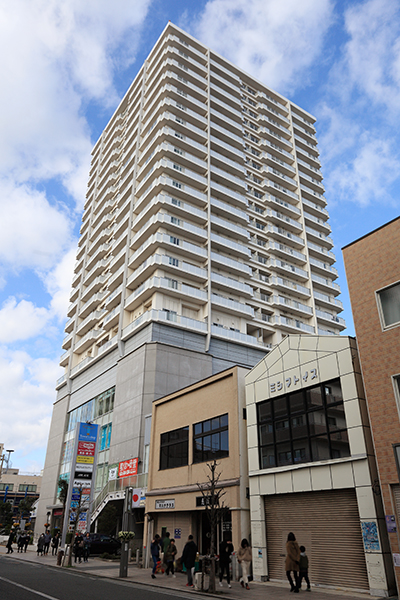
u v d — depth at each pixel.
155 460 23.53
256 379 18.48
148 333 38.91
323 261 61.03
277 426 16.94
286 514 15.51
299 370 16.52
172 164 47.53
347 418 14.17
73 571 18.59
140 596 11.30
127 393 38.50
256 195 57.75
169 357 37.81
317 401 15.57
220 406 19.84
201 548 18.97
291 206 59.91
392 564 12.02
